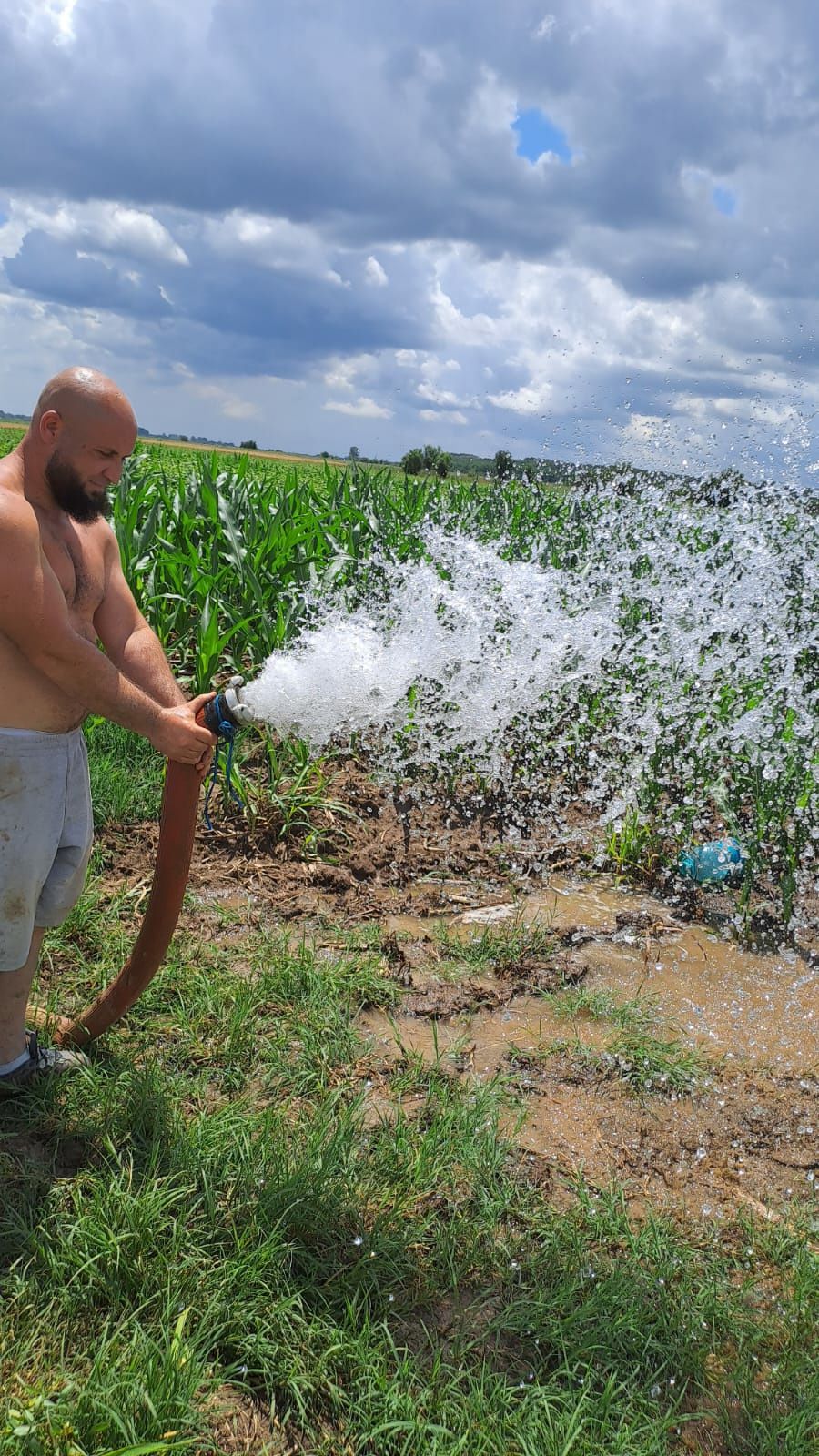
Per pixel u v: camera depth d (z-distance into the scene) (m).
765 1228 2.51
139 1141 2.52
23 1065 2.67
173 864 2.58
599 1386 2.04
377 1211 2.38
